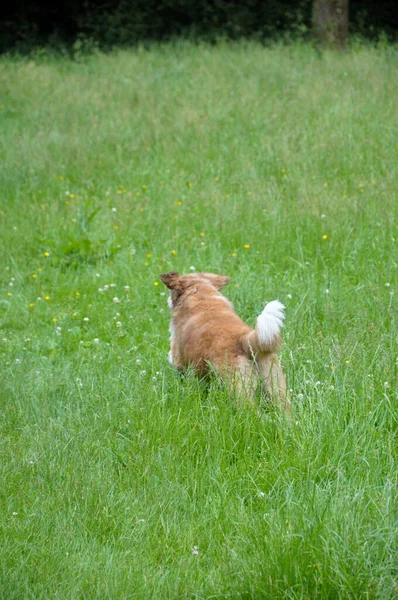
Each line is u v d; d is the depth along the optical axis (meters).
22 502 7.49
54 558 6.66
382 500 6.69
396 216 14.25
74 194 17.02
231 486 7.45
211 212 15.09
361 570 6.05
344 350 9.19
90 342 11.27
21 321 12.26
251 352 8.35
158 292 12.64
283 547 6.26
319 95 21.12
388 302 10.93
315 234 13.77
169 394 8.84
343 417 8.02
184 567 6.52
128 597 6.18
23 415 9.16
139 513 7.23
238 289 12.02
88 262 14.28
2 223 15.70
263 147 18.08
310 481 7.11
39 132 20.38
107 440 8.34
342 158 17.09
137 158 18.72
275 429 8.05
